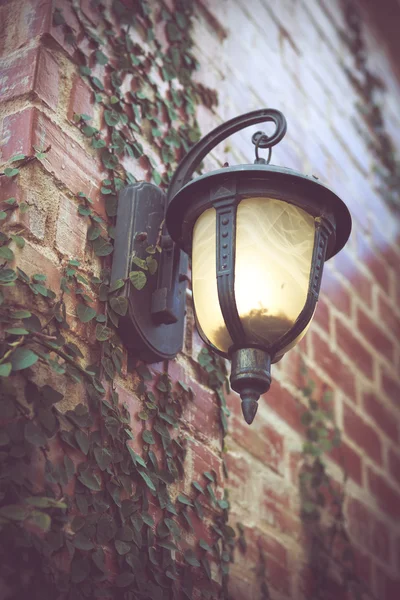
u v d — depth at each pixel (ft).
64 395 7.82
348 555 12.91
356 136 17.81
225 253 7.86
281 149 14.73
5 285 7.58
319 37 17.66
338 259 15.72
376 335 16.07
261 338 7.72
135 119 10.07
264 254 7.88
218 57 13.20
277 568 11.41
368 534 13.75
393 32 20.79
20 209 8.10
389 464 15.02
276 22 15.96
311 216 8.21
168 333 9.13
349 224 8.51
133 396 8.79
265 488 11.78
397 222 18.42
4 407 7.13
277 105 14.94
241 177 8.07
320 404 13.66
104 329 8.45
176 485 9.10
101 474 8.00
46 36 9.15
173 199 8.39
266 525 11.53
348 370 14.79
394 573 14.03
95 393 8.10
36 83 8.79
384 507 14.43
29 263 7.97
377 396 15.37
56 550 7.24
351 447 14.11
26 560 6.92
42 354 7.57
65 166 8.75
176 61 11.57
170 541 8.55
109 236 8.94
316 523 12.51
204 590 8.94
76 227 8.64
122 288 8.70
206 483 9.52
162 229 9.05
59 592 7.12
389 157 18.75
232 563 10.64
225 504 9.65
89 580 7.45
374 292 16.56
